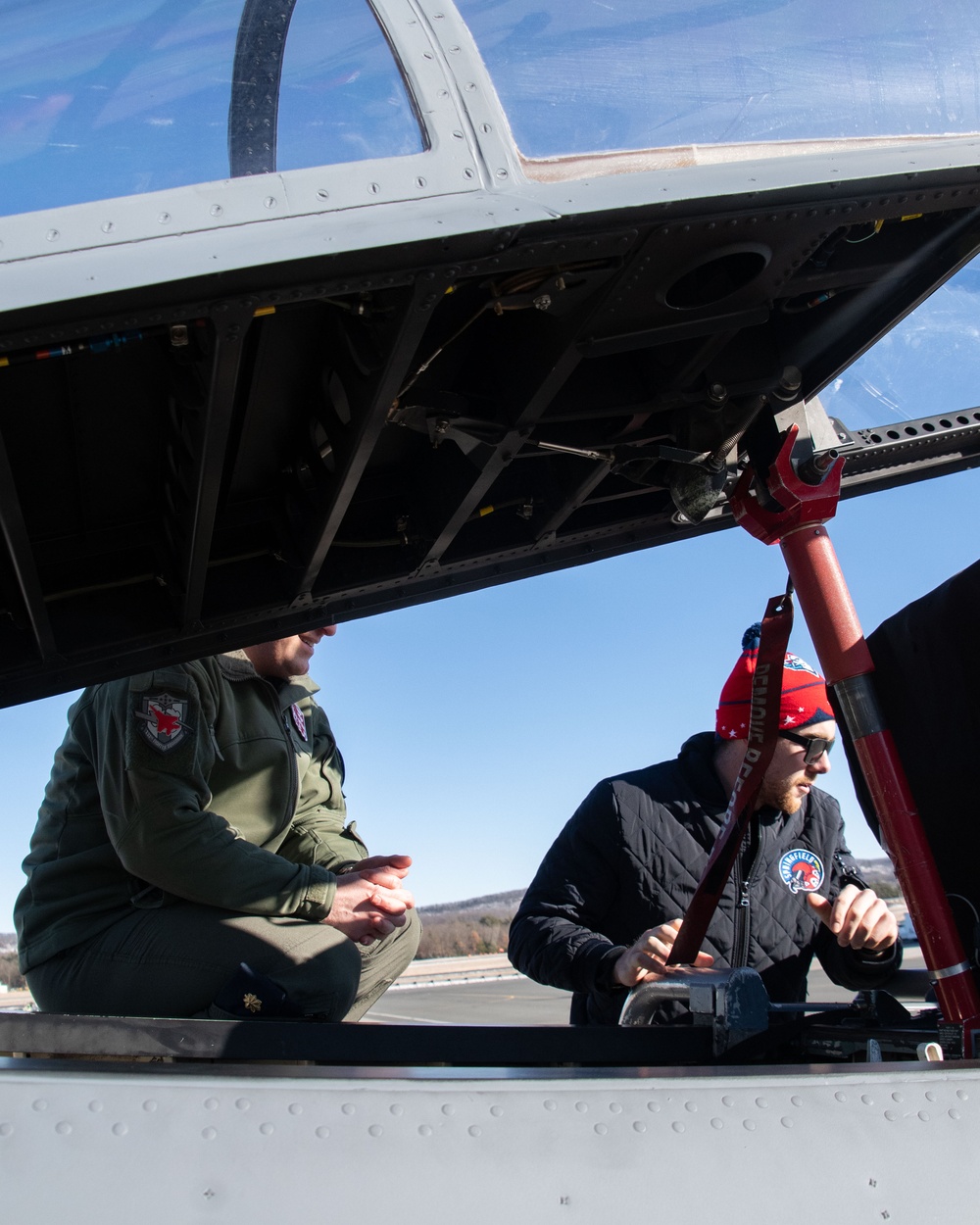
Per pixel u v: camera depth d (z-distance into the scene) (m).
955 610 1.54
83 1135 0.87
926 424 2.01
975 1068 1.09
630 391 1.74
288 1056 1.35
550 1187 0.90
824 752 2.27
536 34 1.37
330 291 1.18
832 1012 1.68
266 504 2.01
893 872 1.47
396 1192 0.87
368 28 1.31
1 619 1.92
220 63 1.28
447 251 1.18
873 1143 0.99
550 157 1.31
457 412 1.63
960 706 1.54
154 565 1.99
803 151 1.45
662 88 1.41
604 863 2.41
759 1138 0.97
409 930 2.54
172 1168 0.86
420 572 2.09
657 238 1.30
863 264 1.59
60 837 2.09
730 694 2.15
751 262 1.48
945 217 1.56
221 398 1.34
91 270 1.07
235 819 2.22
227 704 2.23
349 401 1.55
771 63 1.48
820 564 1.56
